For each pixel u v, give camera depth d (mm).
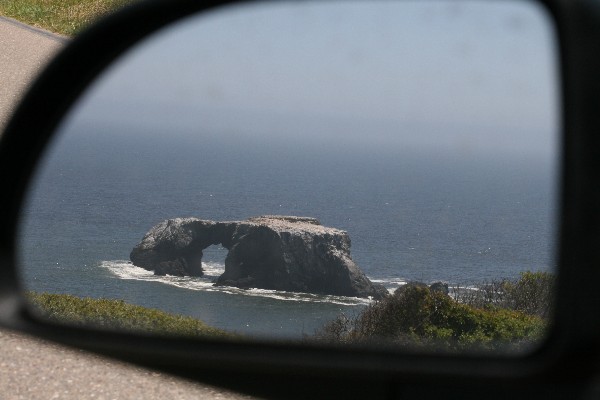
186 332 2982
